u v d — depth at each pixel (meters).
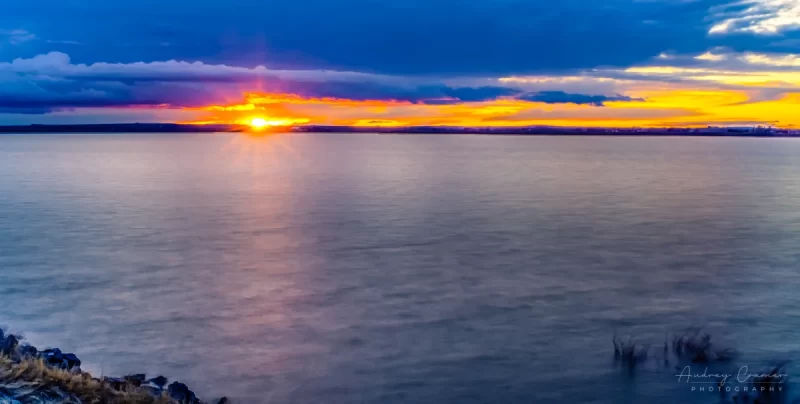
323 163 146.00
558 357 19.58
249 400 16.67
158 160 158.00
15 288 27.20
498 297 26.08
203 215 51.62
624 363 19.03
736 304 25.08
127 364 18.86
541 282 28.58
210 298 25.91
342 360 19.34
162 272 30.50
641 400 16.58
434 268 31.36
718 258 34.06
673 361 19.12
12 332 21.20
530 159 175.38
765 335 21.41
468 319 23.17
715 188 79.75
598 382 17.77
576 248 36.78
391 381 17.88
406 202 61.84
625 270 31.00
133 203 60.50
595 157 195.12
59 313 23.73
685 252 35.78
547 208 57.00
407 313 23.95
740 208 57.44
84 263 32.34
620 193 72.50
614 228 44.66
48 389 9.98
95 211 54.03
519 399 16.77
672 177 101.50
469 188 78.62
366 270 30.95
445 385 17.62
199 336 21.36
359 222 47.38
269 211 54.22
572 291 27.02
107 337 21.14
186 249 36.50
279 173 108.38
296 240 39.41
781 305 24.94
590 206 58.59
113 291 26.83
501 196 68.44
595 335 21.50
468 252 35.50
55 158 166.25
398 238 40.12
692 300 25.69
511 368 18.72
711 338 21.06
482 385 17.59
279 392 17.16
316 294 26.56
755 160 176.38
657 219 49.69
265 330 21.97
